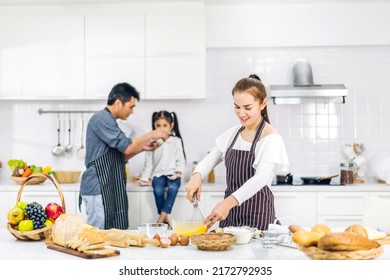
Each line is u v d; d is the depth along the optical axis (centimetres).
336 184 437
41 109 483
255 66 476
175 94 448
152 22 448
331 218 423
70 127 482
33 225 229
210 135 478
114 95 377
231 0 453
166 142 440
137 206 429
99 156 373
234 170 268
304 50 476
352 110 476
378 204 279
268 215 267
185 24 447
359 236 172
